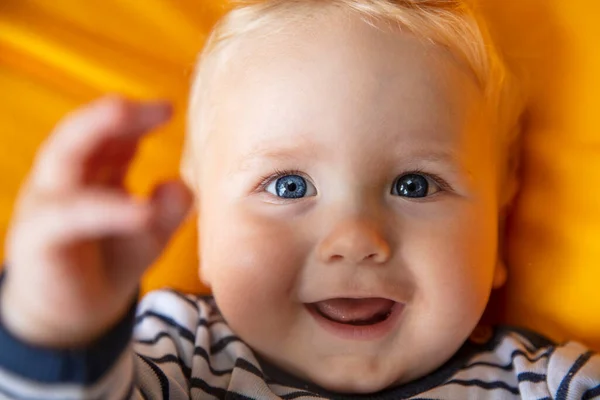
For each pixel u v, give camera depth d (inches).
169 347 33.7
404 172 32.9
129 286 21.3
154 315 36.3
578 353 35.4
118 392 22.2
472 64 35.4
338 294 31.9
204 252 35.8
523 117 42.3
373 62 32.6
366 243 30.8
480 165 34.8
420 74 33.0
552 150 41.6
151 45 44.9
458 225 33.4
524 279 42.0
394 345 33.3
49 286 20.1
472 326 34.0
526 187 42.2
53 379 20.7
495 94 37.6
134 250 20.9
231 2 38.5
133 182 44.0
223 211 33.9
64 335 20.8
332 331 33.1
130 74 44.4
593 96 41.0
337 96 32.1
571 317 40.9
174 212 20.9
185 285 43.5
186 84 44.9
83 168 20.1
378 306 33.4
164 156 44.6
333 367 33.4
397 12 33.9
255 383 32.4
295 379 34.4
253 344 34.2
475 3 41.1
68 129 20.0
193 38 45.1
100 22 44.5
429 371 34.8
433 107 32.9
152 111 20.0
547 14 42.0
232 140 33.9
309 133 32.0
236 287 33.1
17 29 43.4
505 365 36.1
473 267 33.5
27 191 20.4
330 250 31.0
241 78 34.1
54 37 43.7
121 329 21.9
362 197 31.9
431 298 32.8
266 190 33.2
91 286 20.5
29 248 19.8
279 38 33.9
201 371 33.0
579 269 40.8
